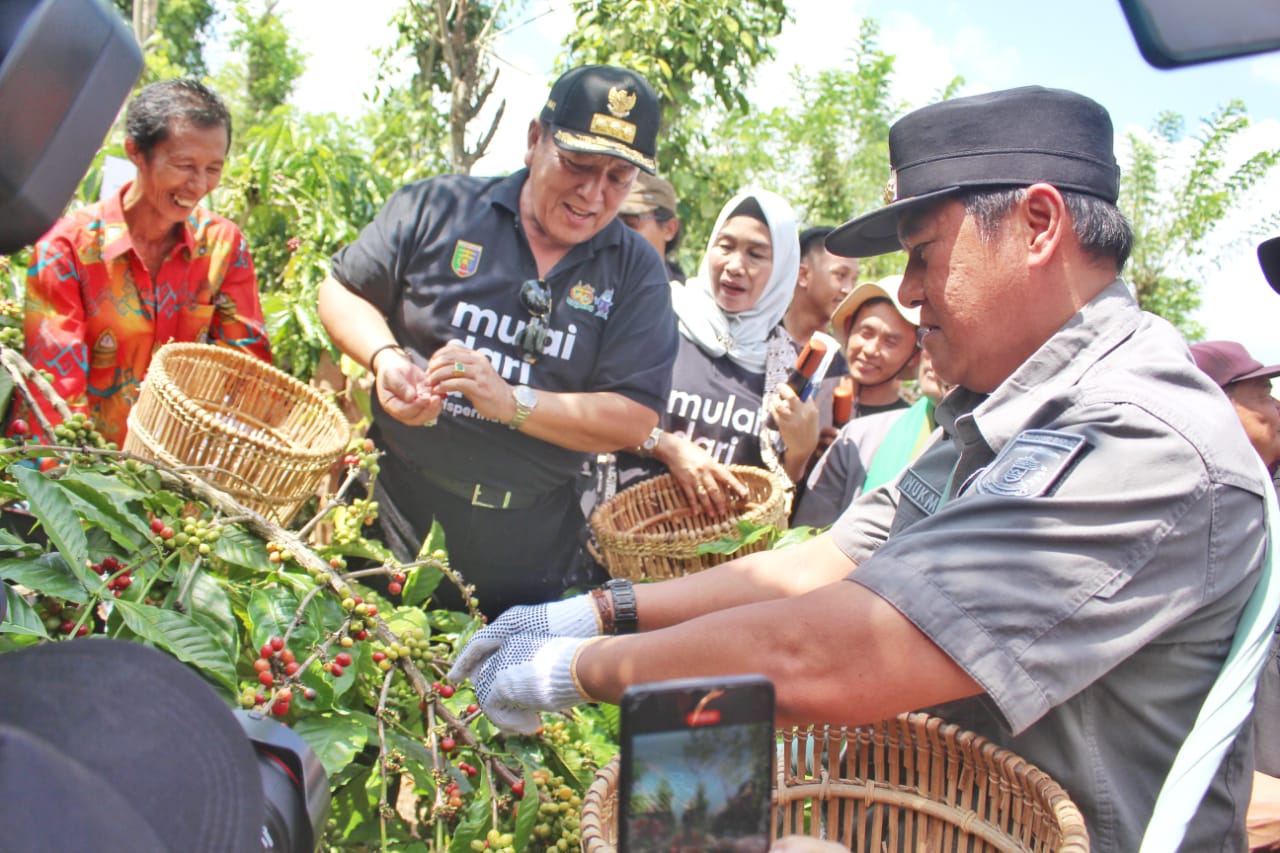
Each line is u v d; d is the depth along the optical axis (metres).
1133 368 1.48
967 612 1.35
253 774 0.78
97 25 0.89
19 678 0.75
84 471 2.10
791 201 11.15
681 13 6.74
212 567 2.26
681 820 0.86
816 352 3.32
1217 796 1.52
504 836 1.82
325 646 2.00
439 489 2.83
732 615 1.45
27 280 2.89
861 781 1.67
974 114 1.55
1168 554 1.37
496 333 2.77
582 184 2.62
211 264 3.17
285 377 2.77
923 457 1.86
